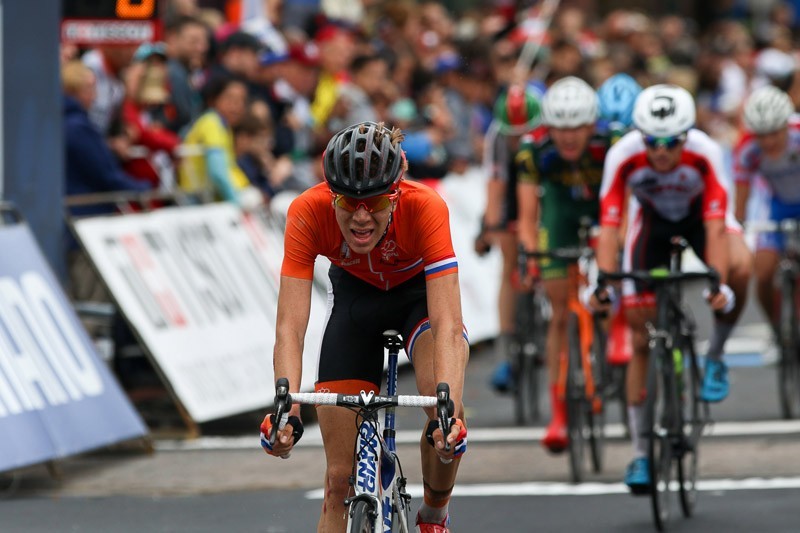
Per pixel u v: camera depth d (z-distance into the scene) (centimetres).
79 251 2828
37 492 2312
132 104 3123
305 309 1484
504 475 2402
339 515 1484
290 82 3712
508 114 2973
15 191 2725
